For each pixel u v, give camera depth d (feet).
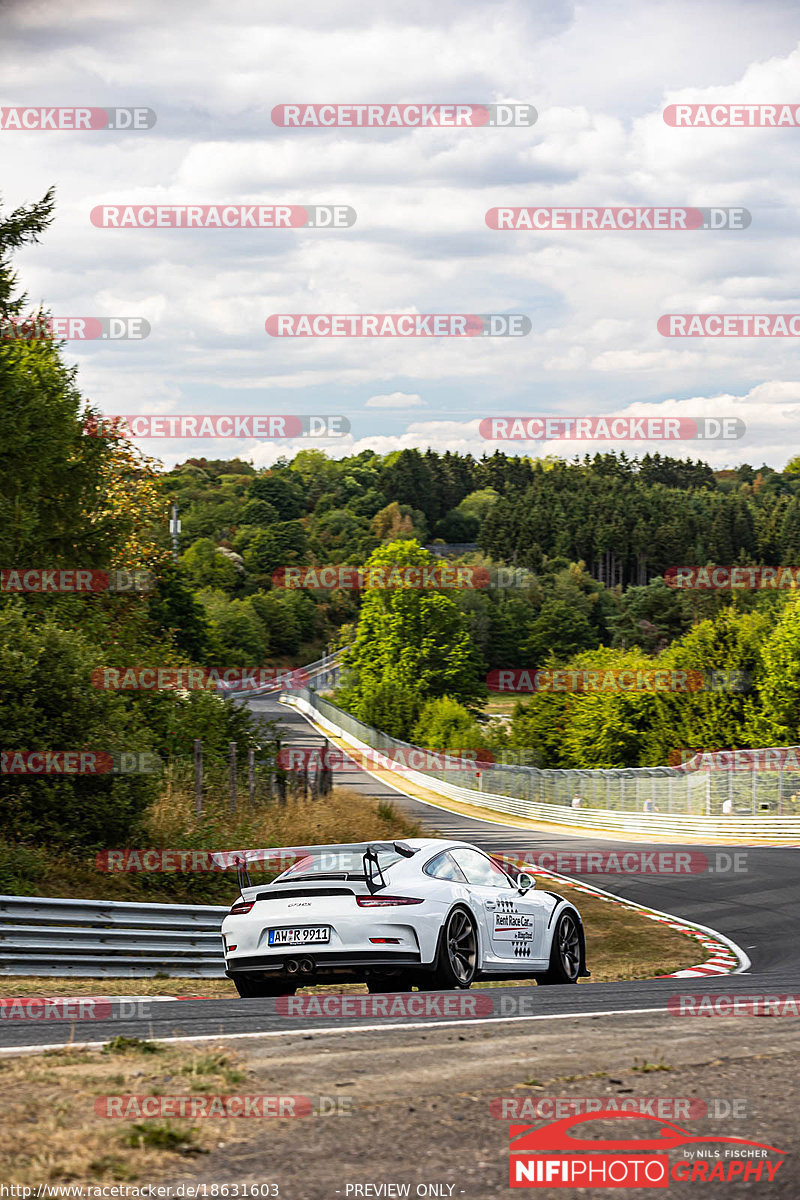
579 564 612.29
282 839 71.46
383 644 378.32
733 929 75.15
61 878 54.49
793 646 208.74
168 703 95.20
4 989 39.32
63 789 57.06
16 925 42.39
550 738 270.46
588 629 461.78
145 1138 13.94
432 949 32.40
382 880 32.96
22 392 89.35
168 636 114.32
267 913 33.06
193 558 574.56
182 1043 20.57
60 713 57.88
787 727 205.57
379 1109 15.57
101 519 103.60
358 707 347.15
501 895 36.50
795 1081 17.43
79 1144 13.78
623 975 57.00
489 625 461.37
